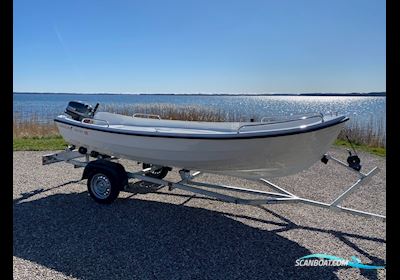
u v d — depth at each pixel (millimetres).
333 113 3715
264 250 2957
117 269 2561
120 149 4004
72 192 4539
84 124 4207
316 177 5715
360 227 3506
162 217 3693
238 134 3223
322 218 3756
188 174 4039
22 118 12164
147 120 5066
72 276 2443
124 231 3281
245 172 3703
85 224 3428
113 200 3957
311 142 3139
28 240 3023
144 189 4164
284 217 3777
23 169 5852
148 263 2666
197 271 2568
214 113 12625
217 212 3904
